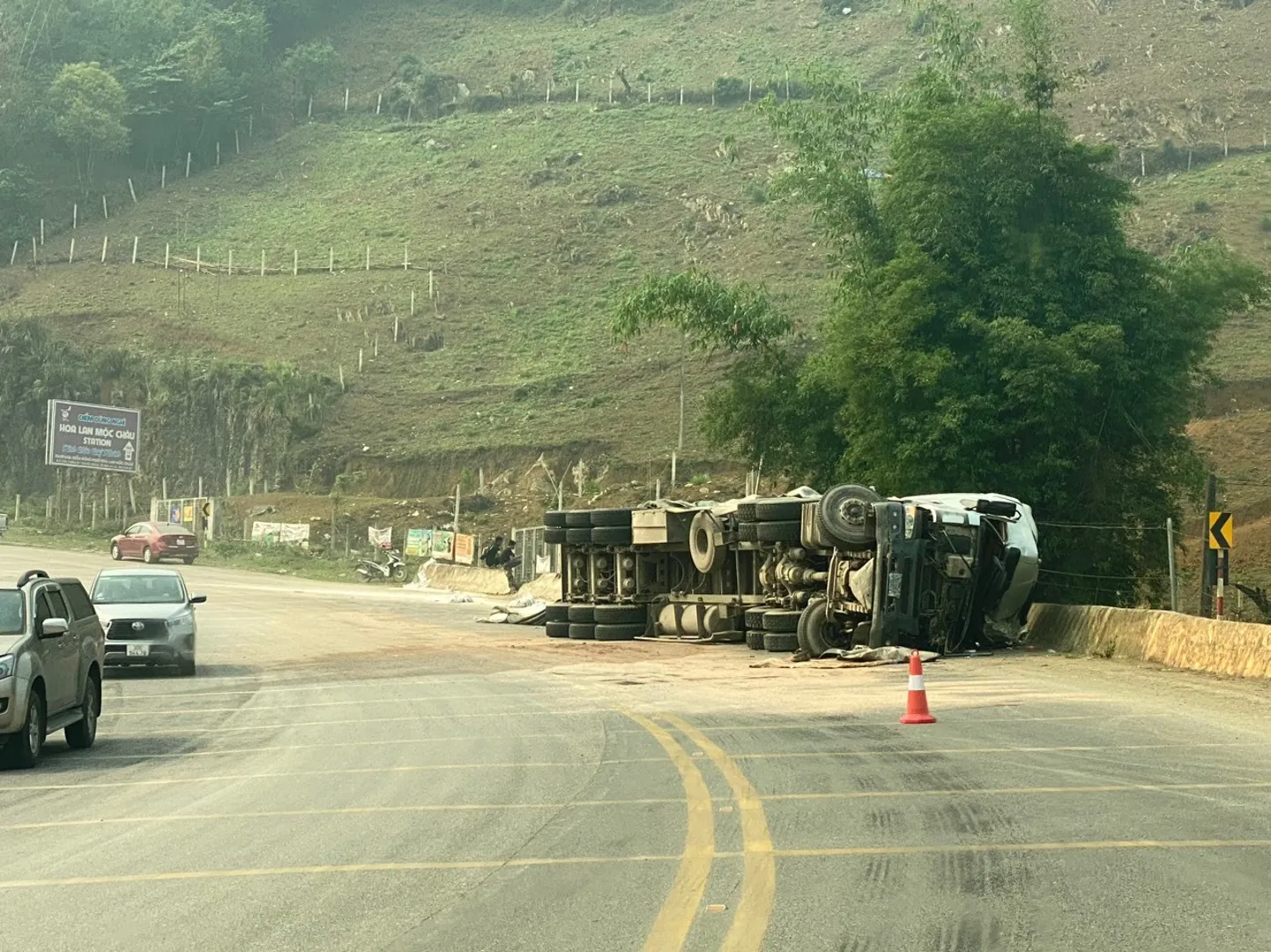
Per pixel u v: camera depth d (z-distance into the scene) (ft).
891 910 24.06
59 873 29.07
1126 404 103.91
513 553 177.27
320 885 27.25
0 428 284.00
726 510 93.97
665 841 30.42
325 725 55.77
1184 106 354.33
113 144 406.00
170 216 383.24
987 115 104.99
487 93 453.17
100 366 286.87
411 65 469.98
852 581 80.12
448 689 68.59
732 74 440.45
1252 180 303.27
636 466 230.07
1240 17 409.08
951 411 99.35
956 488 101.55
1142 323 104.32
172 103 426.10
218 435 271.08
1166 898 24.66
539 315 310.24
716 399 123.24
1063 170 106.32
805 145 117.29
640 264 324.60
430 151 413.18
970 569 80.74
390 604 148.77
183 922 24.62
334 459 257.96
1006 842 29.66
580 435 244.83
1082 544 103.19
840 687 65.62
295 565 209.26
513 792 37.81
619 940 22.56
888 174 112.68
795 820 32.45
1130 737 46.50
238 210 387.14
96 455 238.07
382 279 330.75
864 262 114.01
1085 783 37.11
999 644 86.84
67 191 396.57
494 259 336.70
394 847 30.78
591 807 35.01
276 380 273.54
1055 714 53.16
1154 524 105.81
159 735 54.29
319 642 104.22
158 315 315.37
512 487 237.25
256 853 30.55
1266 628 66.90
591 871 27.71
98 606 81.46
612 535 102.12
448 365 291.17
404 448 256.32
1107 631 80.48
